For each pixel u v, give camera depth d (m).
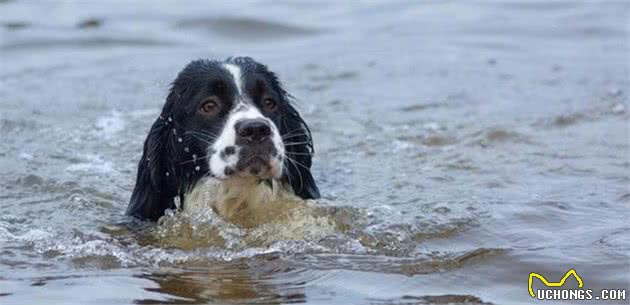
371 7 25.20
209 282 9.41
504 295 8.93
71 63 19.94
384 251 10.23
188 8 25.05
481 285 9.19
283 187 11.54
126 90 17.59
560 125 15.28
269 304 8.77
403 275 9.48
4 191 12.49
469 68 19.16
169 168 11.38
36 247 10.46
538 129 15.10
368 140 14.75
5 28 23.05
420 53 20.47
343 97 17.12
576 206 11.54
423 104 16.61
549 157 13.73
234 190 11.18
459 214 11.27
